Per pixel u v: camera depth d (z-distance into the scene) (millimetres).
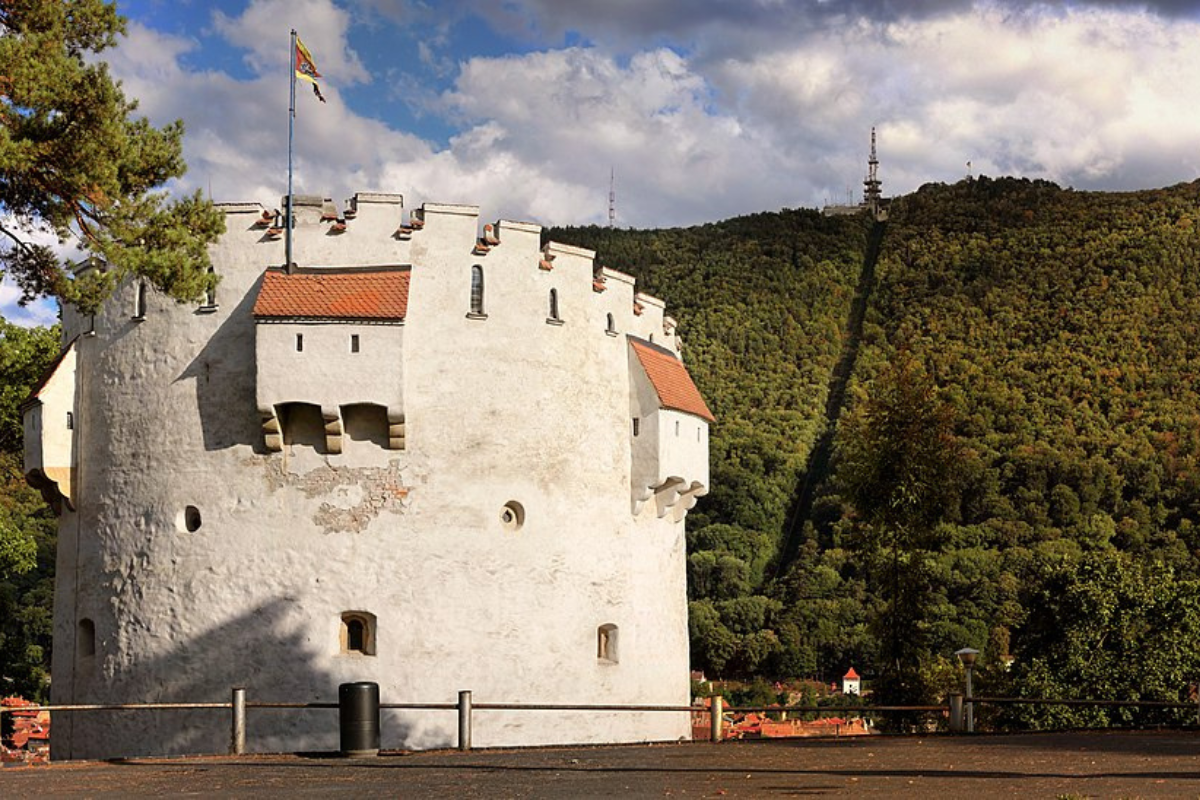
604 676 42281
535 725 40531
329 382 38688
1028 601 64750
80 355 42344
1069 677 59031
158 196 32344
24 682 63750
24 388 55000
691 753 28469
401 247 40625
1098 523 124312
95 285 31703
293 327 38719
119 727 39781
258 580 39250
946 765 23953
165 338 40531
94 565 41000
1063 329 175875
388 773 24938
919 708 33375
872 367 185625
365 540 39500
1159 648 58812
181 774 25500
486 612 40125
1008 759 24859
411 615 39438
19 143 28375
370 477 39656
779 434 166250
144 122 31922
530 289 42062
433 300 40625
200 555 39500
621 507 44062
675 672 46188
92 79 29938
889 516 52719
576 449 42594
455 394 40531
